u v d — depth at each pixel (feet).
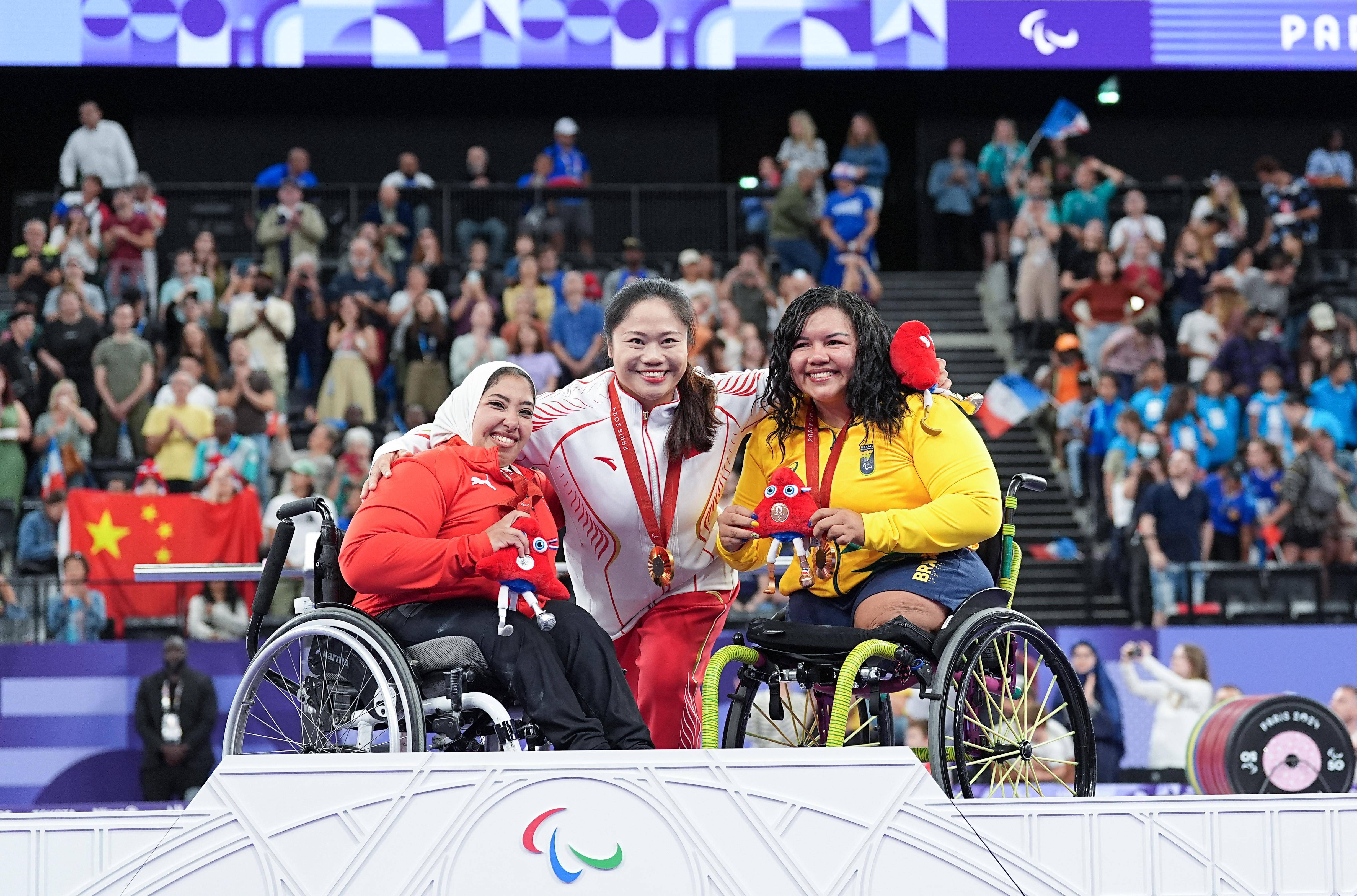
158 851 9.95
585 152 66.80
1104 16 57.62
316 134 65.26
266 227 52.54
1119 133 67.56
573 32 56.34
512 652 12.76
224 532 37.14
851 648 12.98
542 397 15.56
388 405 47.57
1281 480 43.39
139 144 64.03
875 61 57.11
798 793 10.22
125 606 36.17
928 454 13.83
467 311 48.06
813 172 55.06
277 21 55.06
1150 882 10.64
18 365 44.60
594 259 55.42
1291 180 57.88
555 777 10.12
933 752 12.71
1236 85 67.67
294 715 34.58
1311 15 58.03
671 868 10.00
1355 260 55.31
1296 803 10.94
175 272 50.67
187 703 33.83
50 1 54.08
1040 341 51.67
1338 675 36.60
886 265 69.62
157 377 46.16
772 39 56.90
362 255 49.83
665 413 15.26
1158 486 41.24
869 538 13.33
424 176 62.18
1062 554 43.73
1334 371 48.67
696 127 67.31
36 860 9.95
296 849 9.95
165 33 54.49
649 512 15.24
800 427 14.71
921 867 10.23
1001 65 57.36
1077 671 35.19
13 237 59.67
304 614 12.71
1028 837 10.44
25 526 40.27
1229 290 51.39
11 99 65.92
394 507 12.98
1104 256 50.88
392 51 55.57
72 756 34.83
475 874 9.92
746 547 14.90
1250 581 39.91
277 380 46.83
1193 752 22.75
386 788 10.07
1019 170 57.26
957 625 13.15
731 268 57.00
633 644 16.24
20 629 35.78
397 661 12.25
